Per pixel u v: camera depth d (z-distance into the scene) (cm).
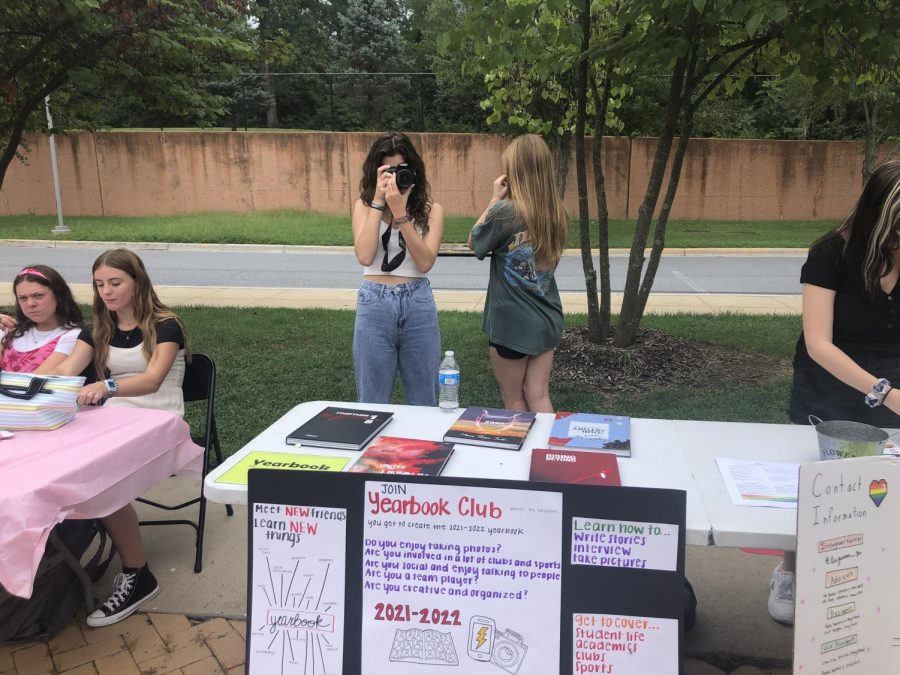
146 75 702
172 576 289
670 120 551
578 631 161
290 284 1123
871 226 206
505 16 428
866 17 400
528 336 335
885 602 156
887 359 224
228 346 659
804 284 224
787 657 238
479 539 163
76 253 1548
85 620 261
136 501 356
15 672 233
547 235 323
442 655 166
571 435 216
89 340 318
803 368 241
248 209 2214
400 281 310
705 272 1270
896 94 1316
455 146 2141
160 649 244
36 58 679
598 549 159
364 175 311
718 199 2148
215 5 668
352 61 3081
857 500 150
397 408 248
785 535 157
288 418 238
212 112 766
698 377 567
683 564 156
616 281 1164
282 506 170
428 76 2544
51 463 216
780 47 518
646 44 462
